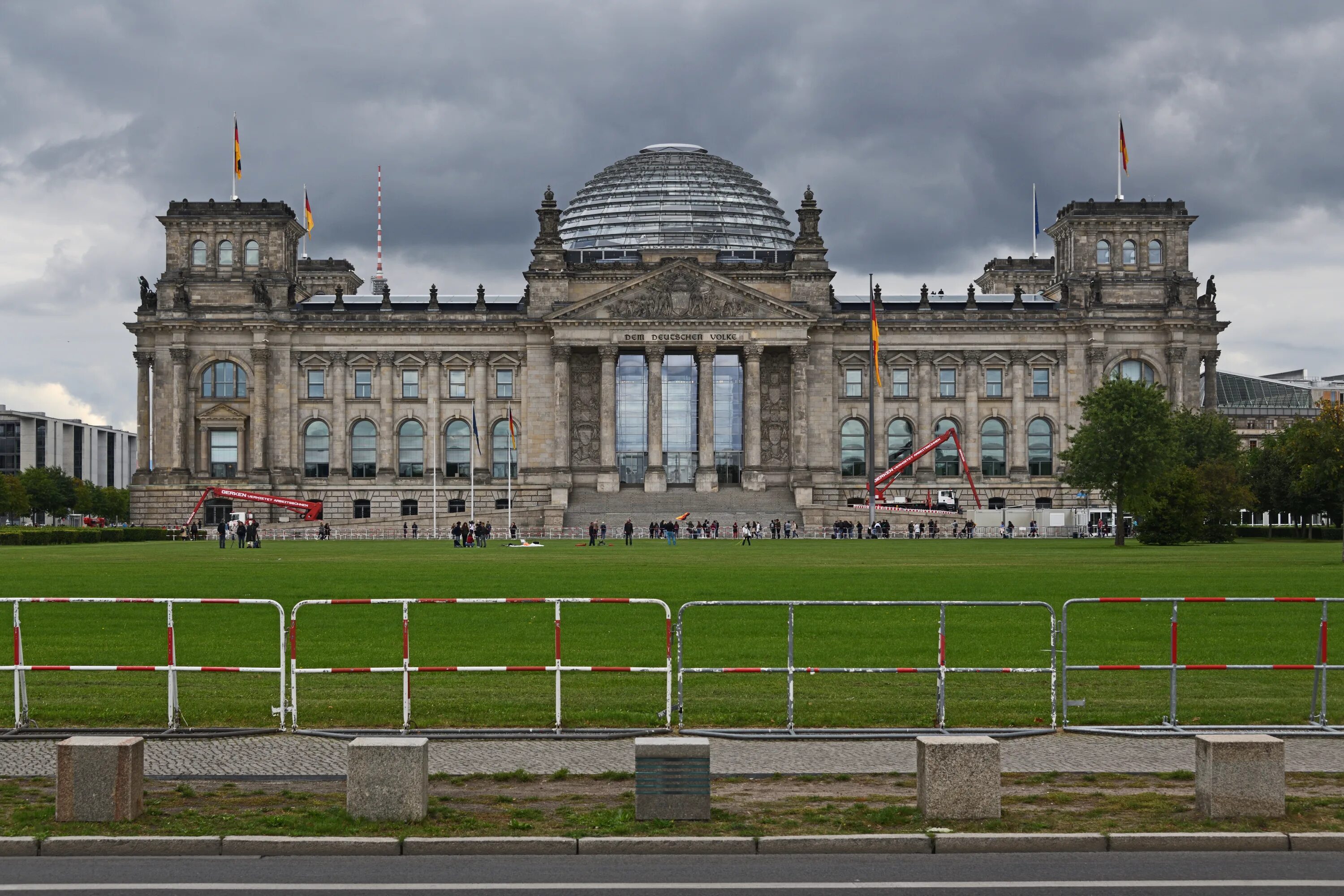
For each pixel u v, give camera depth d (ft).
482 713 137.59
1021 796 105.29
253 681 159.02
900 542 569.23
